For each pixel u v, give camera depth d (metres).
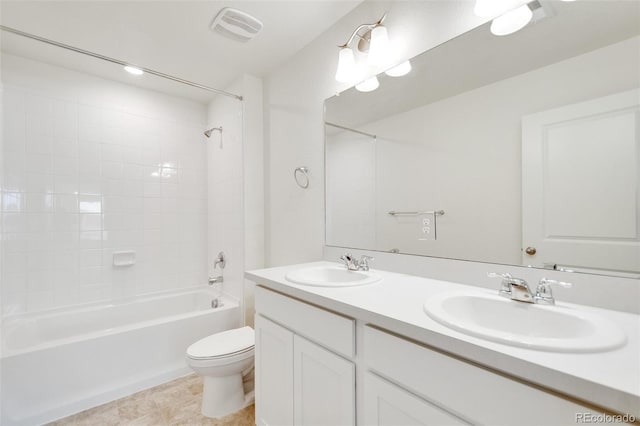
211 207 2.92
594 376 0.50
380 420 0.84
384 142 1.51
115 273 2.46
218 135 2.77
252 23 1.69
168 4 1.58
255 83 2.41
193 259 2.90
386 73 1.49
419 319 0.78
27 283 2.08
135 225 2.57
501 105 1.10
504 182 1.09
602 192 0.88
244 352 1.65
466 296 0.98
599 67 0.89
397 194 1.45
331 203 1.81
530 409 0.56
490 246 1.13
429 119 1.32
